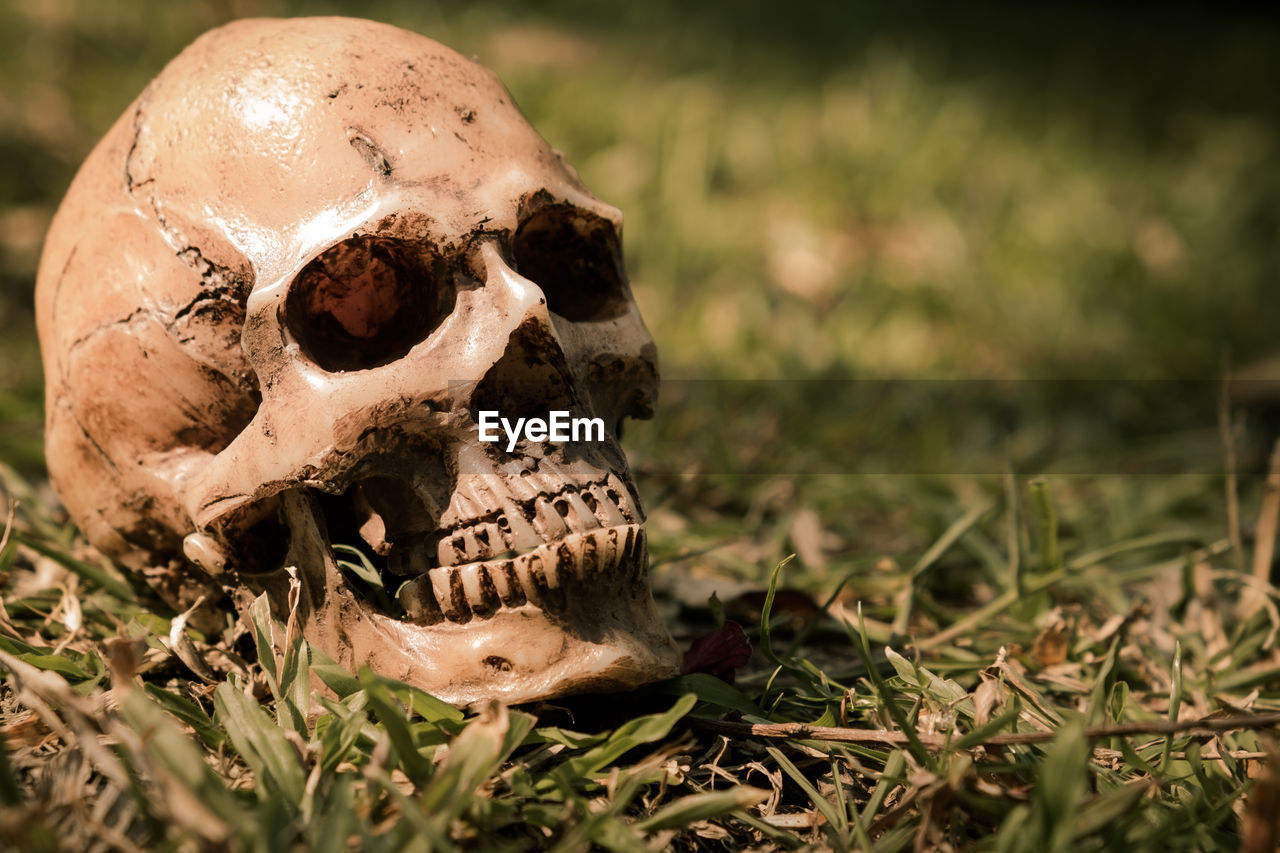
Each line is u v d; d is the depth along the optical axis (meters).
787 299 1.64
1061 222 1.94
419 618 0.78
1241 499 1.16
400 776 0.76
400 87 0.80
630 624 0.78
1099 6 3.88
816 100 2.30
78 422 0.82
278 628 0.80
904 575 0.96
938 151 2.05
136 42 2.02
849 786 0.79
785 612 0.91
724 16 2.87
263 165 0.79
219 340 0.79
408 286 0.80
